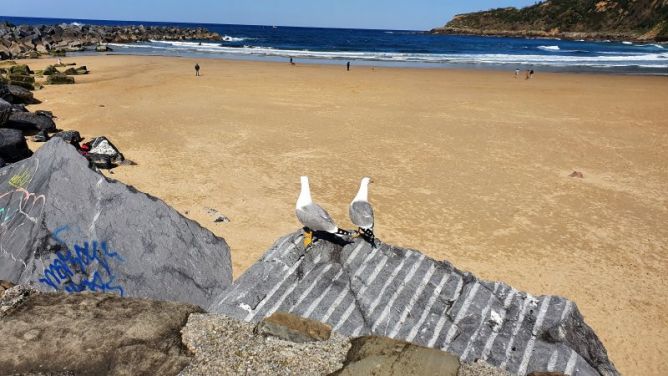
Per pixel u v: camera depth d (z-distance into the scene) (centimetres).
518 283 1100
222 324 406
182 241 763
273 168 1836
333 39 12650
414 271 625
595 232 1381
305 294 593
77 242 709
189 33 11344
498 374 386
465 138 2353
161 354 366
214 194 1558
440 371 375
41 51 6612
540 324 559
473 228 1378
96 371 348
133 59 5800
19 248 707
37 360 349
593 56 8575
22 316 390
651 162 2055
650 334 941
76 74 4203
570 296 1056
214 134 2286
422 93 3675
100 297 421
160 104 2958
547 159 2061
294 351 386
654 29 14925
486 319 565
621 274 1156
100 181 758
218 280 773
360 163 1925
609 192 1702
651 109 3191
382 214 1452
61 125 2384
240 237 1266
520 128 2589
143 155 1936
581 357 518
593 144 2312
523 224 1417
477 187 1703
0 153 1628
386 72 5125
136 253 723
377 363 375
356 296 588
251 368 363
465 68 5953
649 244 1315
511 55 8419
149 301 423
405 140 2284
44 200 732
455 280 617
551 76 5144
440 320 562
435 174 1825
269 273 627
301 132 2377
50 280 674
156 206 765
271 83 3962
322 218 693
